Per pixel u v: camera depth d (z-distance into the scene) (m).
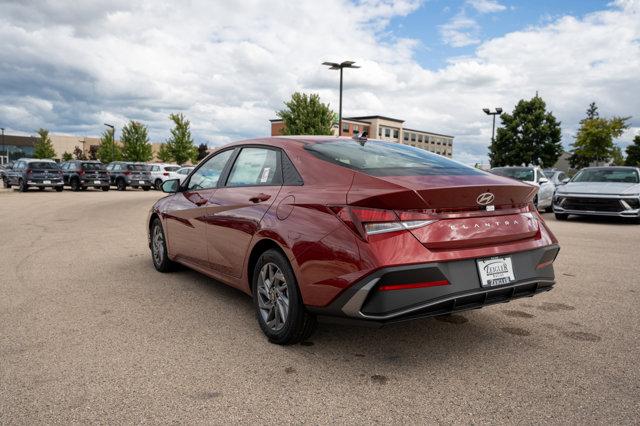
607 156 40.59
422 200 2.78
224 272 4.17
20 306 4.31
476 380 2.84
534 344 3.42
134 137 55.53
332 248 2.91
